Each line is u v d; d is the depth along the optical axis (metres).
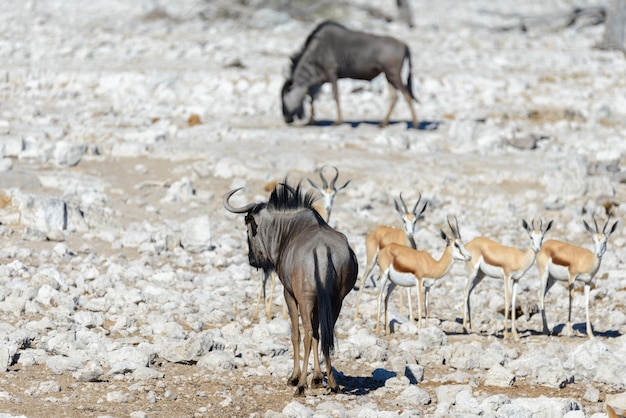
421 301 47.69
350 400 37.28
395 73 93.25
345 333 49.12
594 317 54.34
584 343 44.09
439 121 100.12
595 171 85.69
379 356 43.94
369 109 106.25
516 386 40.41
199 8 178.12
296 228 37.78
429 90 113.88
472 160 86.25
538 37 158.50
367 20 175.50
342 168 81.19
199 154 82.56
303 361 38.44
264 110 104.31
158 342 44.16
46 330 44.78
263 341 45.91
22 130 85.50
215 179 78.88
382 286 49.12
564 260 49.06
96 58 122.56
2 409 34.09
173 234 64.88
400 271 48.19
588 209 77.19
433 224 73.00
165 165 81.25
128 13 181.50
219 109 102.12
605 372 41.16
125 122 93.38
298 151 85.44
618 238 71.12
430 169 82.81
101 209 67.94
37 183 72.50
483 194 79.25
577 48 146.62
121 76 110.00
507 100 110.69
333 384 37.91
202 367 41.19
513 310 48.94
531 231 48.41
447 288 59.62
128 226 66.56
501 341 48.34
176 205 72.31
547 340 48.59
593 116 105.19
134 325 47.09
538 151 91.75
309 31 157.88
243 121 98.31
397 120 100.56
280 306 53.50
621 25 143.25
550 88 116.12
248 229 39.06
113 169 79.38
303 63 94.75
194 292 53.72
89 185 73.88
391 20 173.00
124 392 37.16
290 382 38.81
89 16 172.62
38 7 180.62
